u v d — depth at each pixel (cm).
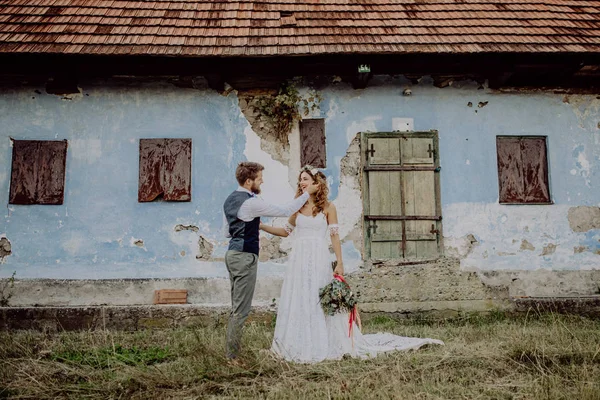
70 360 516
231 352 473
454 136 805
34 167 763
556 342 539
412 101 809
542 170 812
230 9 848
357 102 804
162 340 614
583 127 822
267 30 798
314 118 796
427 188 791
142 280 748
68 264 748
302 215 527
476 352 502
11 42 734
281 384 418
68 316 706
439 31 803
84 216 759
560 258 792
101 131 778
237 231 483
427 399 382
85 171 769
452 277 771
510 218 794
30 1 835
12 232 749
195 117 789
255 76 792
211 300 749
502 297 772
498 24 826
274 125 788
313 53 735
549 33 805
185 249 761
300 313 498
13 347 561
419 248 778
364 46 753
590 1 907
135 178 771
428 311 761
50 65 750
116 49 736
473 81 817
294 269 514
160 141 779
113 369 482
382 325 687
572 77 827
